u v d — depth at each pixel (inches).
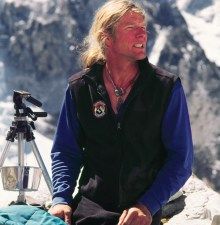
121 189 243.1
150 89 243.8
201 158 6953.7
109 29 247.9
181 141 245.8
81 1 7564.0
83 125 250.8
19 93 438.3
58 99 7140.8
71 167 257.4
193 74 7672.2
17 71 7253.9
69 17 7416.3
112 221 237.9
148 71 244.8
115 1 249.9
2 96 7017.7
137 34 245.1
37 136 5531.5
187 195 471.8
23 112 443.2
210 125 7273.6
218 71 7790.4
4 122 6146.7
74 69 7234.3
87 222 240.5
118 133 244.5
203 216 442.0
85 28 7391.7
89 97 250.2
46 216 216.1
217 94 7480.3
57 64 7244.1
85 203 246.7
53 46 7283.5
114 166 245.1
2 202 470.9
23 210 217.8
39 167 434.6
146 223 232.8
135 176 243.6
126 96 246.2
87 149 251.8
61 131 259.9
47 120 6801.2
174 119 245.6
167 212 456.8
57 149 260.2
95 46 255.3
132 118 243.6
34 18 7386.8
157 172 249.8
